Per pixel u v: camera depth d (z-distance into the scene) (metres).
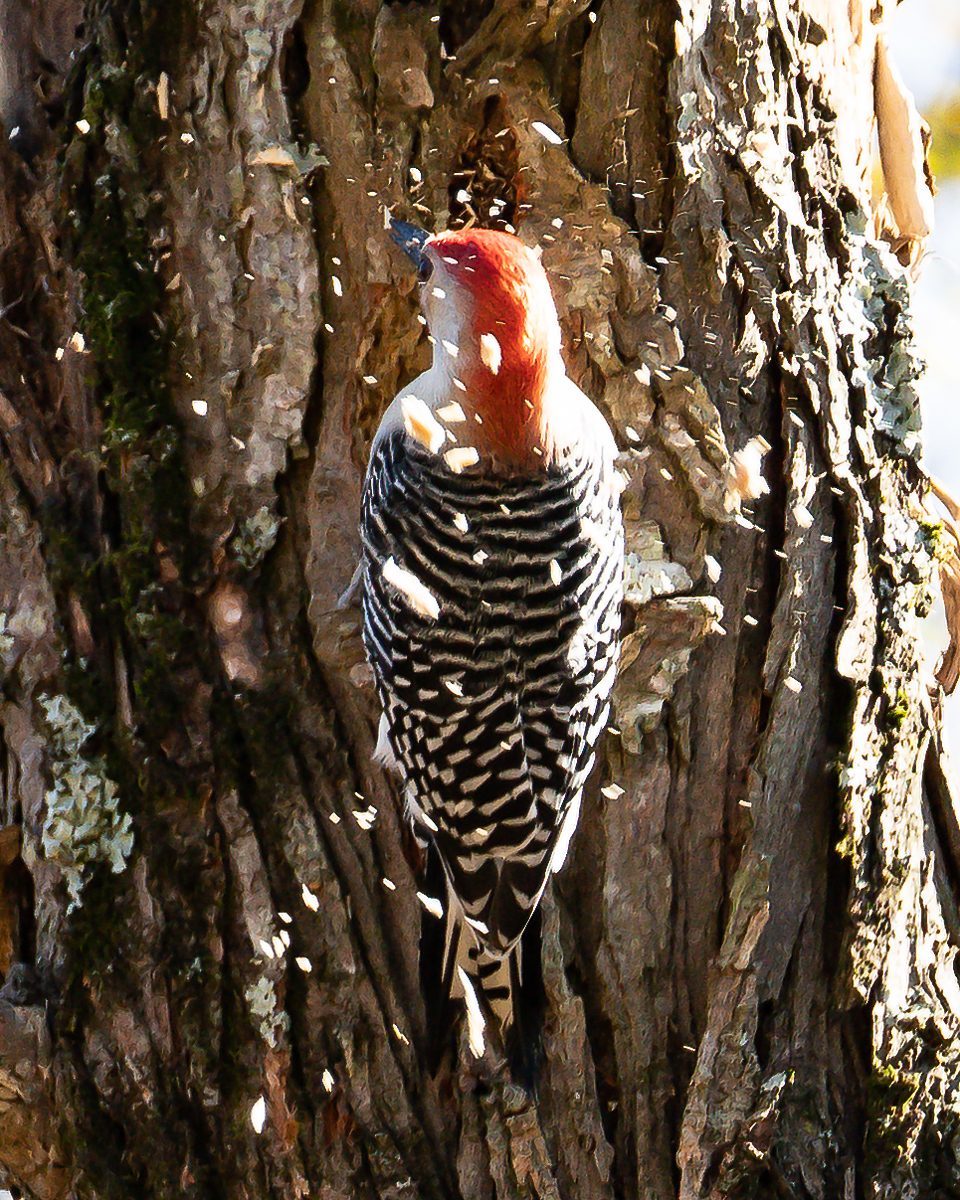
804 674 8.31
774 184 8.20
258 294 7.96
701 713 8.29
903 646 8.62
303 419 8.06
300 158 7.83
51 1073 7.85
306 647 8.13
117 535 8.05
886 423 8.64
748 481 7.47
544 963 8.15
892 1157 8.38
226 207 7.91
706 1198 8.12
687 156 7.91
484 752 7.59
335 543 8.12
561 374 7.59
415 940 8.20
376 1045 7.99
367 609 7.82
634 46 7.82
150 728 7.93
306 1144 7.82
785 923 8.31
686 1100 8.20
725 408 8.17
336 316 8.02
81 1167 7.80
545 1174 7.99
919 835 8.80
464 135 7.89
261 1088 7.85
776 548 8.32
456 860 7.80
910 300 8.79
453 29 7.86
